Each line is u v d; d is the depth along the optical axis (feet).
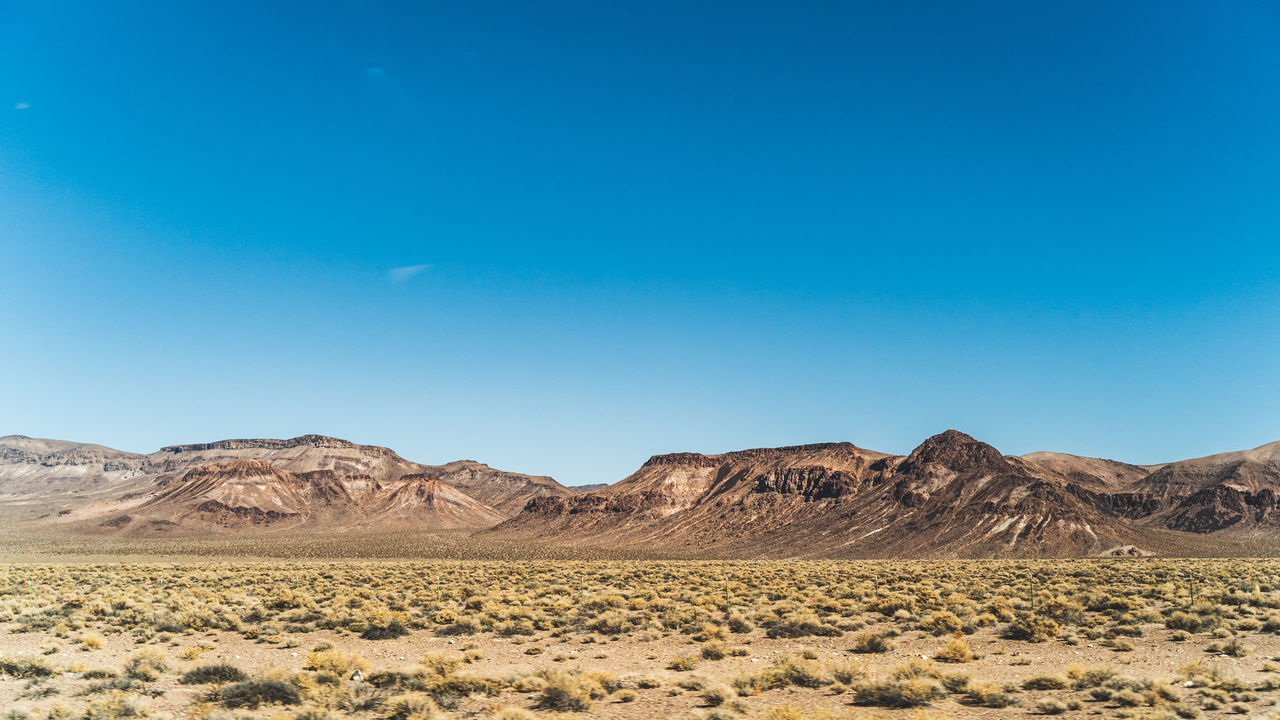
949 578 204.54
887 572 236.84
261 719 66.13
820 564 323.57
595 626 121.08
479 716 70.59
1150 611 118.62
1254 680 78.89
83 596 159.94
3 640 114.42
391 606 151.02
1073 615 118.83
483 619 125.90
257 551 554.05
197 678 82.94
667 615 128.16
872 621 125.08
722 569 268.00
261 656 102.99
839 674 82.43
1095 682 77.30
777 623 118.42
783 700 75.82
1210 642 100.42
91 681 82.02
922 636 110.32
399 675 84.53
